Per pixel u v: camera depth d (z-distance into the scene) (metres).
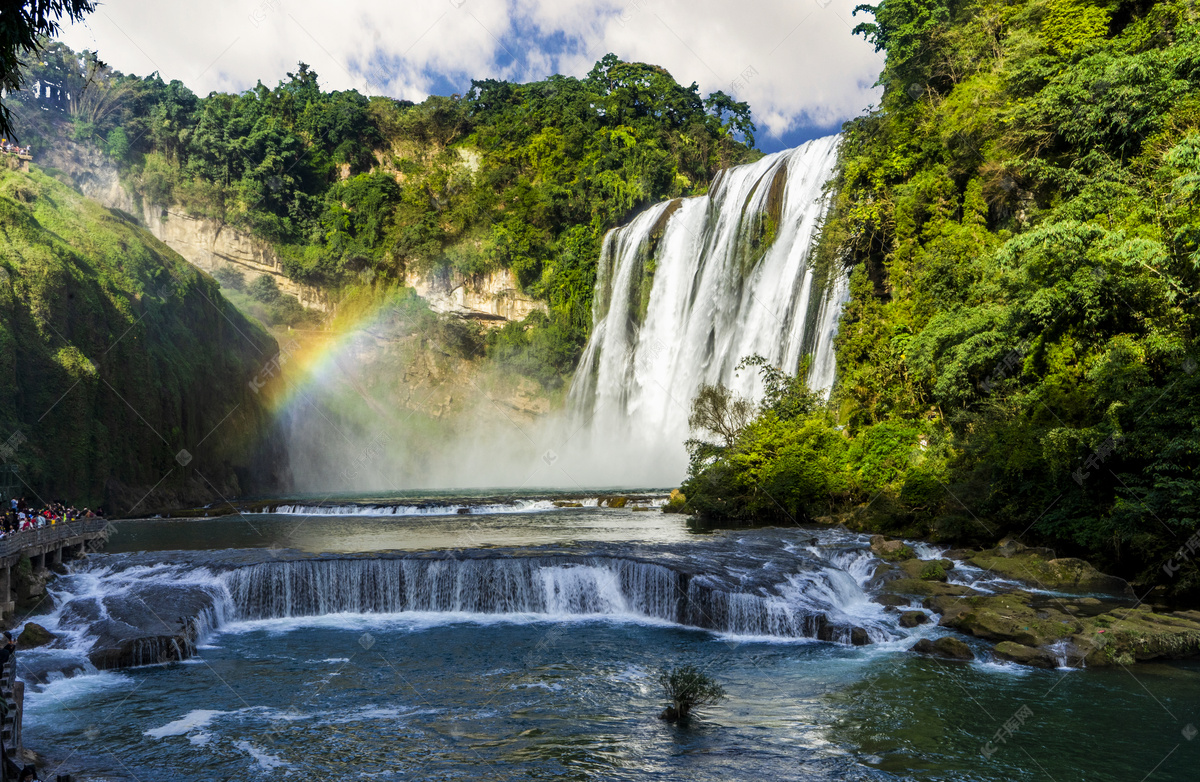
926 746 14.41
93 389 49.72
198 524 41.66
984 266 35.62
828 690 17.53
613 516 41.78
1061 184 35.09
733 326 63.38
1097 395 26.83
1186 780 12.95
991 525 30.03
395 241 98.00
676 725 15.62
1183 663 18.95
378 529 37.03
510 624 23.72
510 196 101.69
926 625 22.50
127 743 14.84
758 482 38.66
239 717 16.12
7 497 42.06
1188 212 25.38
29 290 47.16
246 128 98.88
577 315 90.88
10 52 10.70
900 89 50.22
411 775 13.45
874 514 34.19
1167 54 31.95
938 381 33.97
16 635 20.81
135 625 21.00
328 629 23.14
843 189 48.84
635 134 107.75
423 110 112.19
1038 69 38.03
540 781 13.14
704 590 23.36
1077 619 20.70
